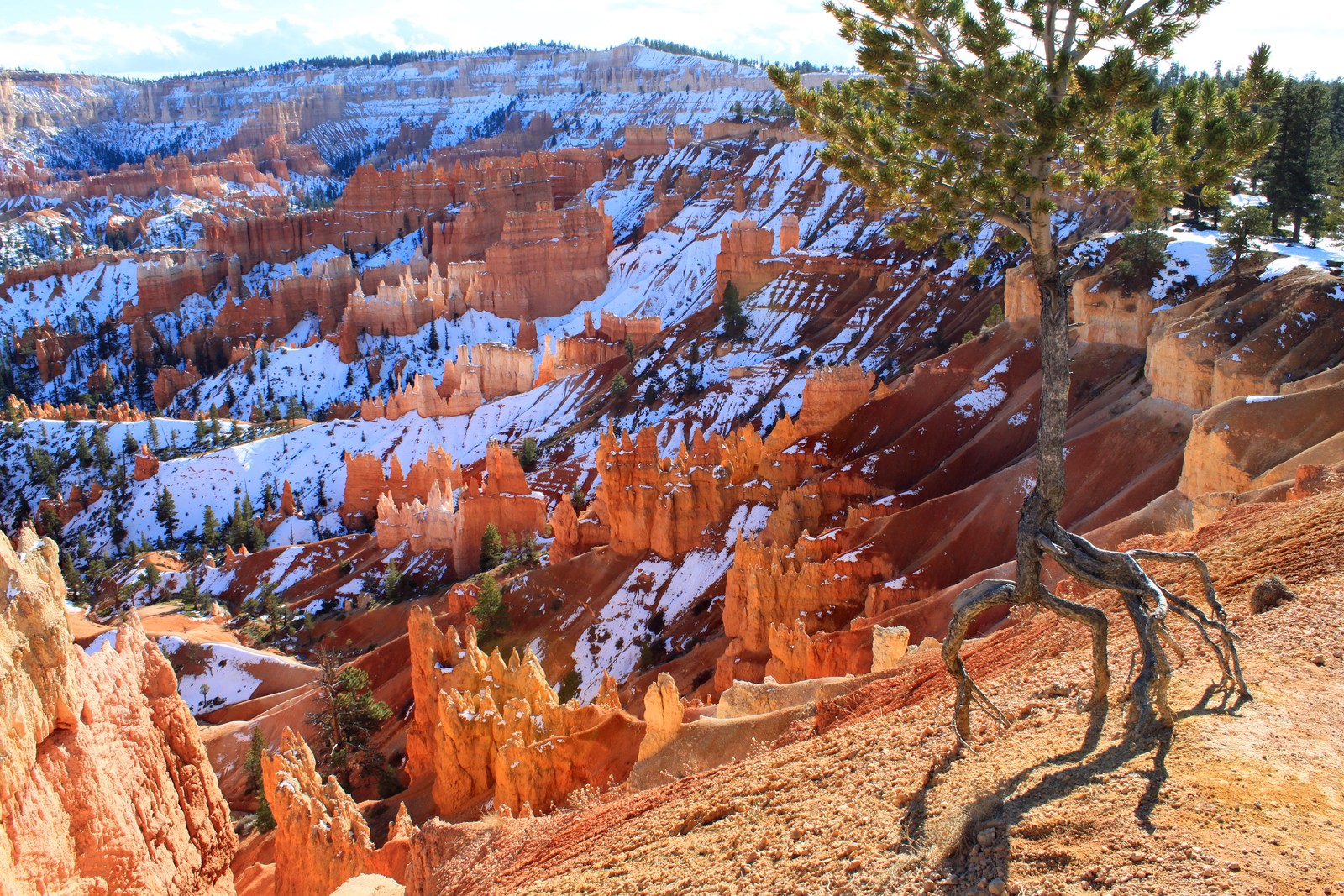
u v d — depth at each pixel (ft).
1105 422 257.55
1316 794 40.78
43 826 96.48
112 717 114.62
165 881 114.32
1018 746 54.60
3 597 97.76
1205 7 56.39
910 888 43.91
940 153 67.31
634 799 88.74
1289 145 314.14
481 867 97.45
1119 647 64.49
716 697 220.64
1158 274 288.30
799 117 71.31
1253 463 176.65
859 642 185.06
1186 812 41.14
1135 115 60.44
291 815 144.66
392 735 264.11
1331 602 61.00
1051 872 40.57
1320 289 236.43
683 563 296.71
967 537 230.27
